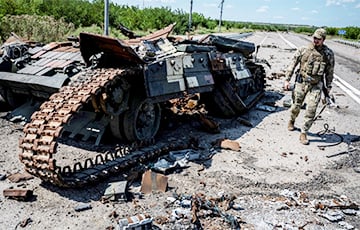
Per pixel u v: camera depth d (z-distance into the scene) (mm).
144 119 7098
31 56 8078
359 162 7059
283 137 8328
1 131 7512
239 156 7027
